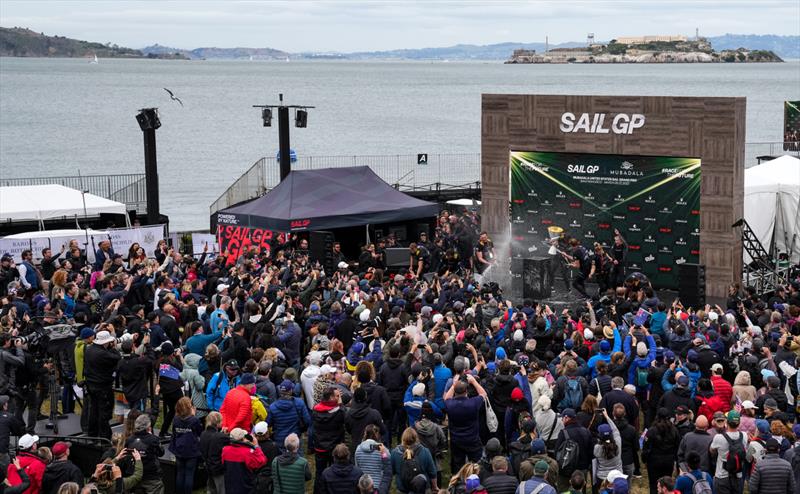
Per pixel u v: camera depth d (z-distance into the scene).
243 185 47.69
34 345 19.30
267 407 16.39
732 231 31.38
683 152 32.00
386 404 16.47
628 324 21.08
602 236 34.19
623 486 12.65
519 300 31.92
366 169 40.47
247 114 186.12
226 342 18.66
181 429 15.93
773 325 21.19
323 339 19.22
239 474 14.54
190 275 27.38
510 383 16.81
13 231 40.62
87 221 42.44
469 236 35.47
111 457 14.98
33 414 19.03
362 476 12.78
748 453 14.72
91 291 23.61
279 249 34.34
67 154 113.94
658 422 15.18
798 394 17.56
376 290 22.66
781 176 37.47
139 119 39.50
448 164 96.75
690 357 18.12
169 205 73.69
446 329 18.73
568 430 14.85
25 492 14.13
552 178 35.16
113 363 17.89
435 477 14.35
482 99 36.31
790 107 59.56
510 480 13.20
